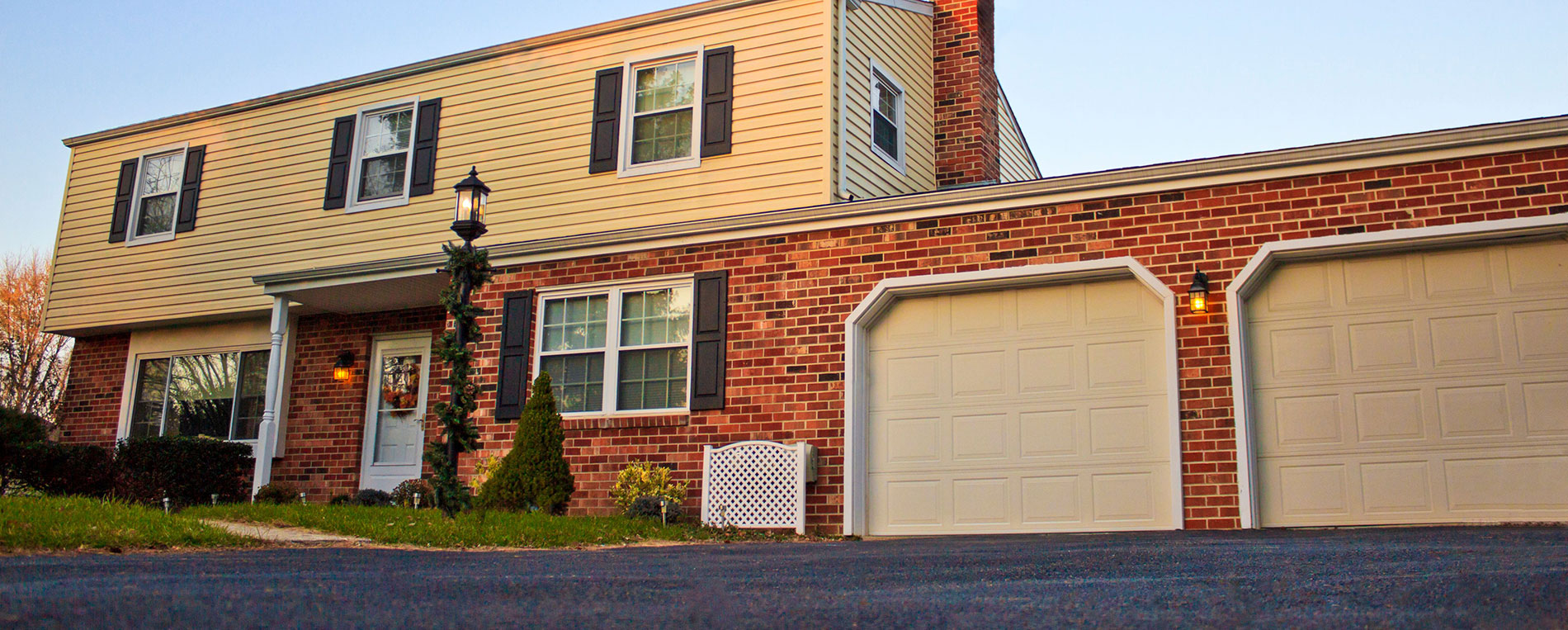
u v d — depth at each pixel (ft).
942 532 30.89
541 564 16.48
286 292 42.22
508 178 43.29
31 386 91.25
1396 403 26.84
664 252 35.70
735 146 39.37
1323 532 23.53
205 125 50.72
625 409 35.50
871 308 32.30
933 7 46.96
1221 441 27.48
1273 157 28.14
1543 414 25.62
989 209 31.35
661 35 41.86
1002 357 31.24
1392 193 27.27
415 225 44.45
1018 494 30.27
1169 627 8.21
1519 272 26.37
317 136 47.78
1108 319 30.17
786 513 31.48
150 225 51.08
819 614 9.23
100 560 15.85
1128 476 29.12
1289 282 28.32
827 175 37.27
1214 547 17.67
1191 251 28.89
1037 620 8.71
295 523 26.07
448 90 45.50
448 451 26.40
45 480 39.11
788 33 39.52
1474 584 10.14
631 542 25.93
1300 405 27.58
